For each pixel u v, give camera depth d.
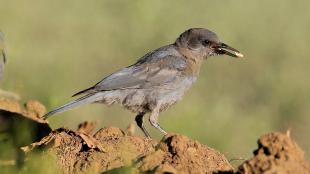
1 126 11.41
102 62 23.38
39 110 12.20
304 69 23.45
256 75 22.95
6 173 9.78
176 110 18.38
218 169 9.67
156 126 12.90
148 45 25.16
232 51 13.48
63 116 16.17
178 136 9.62
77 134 9.98
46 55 22.45
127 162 9.55
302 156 8.96
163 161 9.52
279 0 27.62
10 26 24.55
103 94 12.54
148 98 12.85
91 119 17.80
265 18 26.73
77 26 25.78
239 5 27.20
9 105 12.04
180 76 13.11
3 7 25.58
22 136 11.04
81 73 22.22
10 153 10.38
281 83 22.39
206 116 18.91
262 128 19.48
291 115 21.27
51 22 25.69
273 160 8.73
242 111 20.80
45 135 11.51
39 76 20.69
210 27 26.00
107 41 24.92
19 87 16.58
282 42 24.98
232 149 17.77
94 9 27.20
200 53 13.41
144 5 26.62
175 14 26.72
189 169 9.53
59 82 20.45
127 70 12.83
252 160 8.77
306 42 25.08
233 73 22.89
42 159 9.78
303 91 22.19
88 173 9.62
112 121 18.16
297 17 26.77
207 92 21.39
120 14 27.00
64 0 27.38
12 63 21.45
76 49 23.78
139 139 10.08
